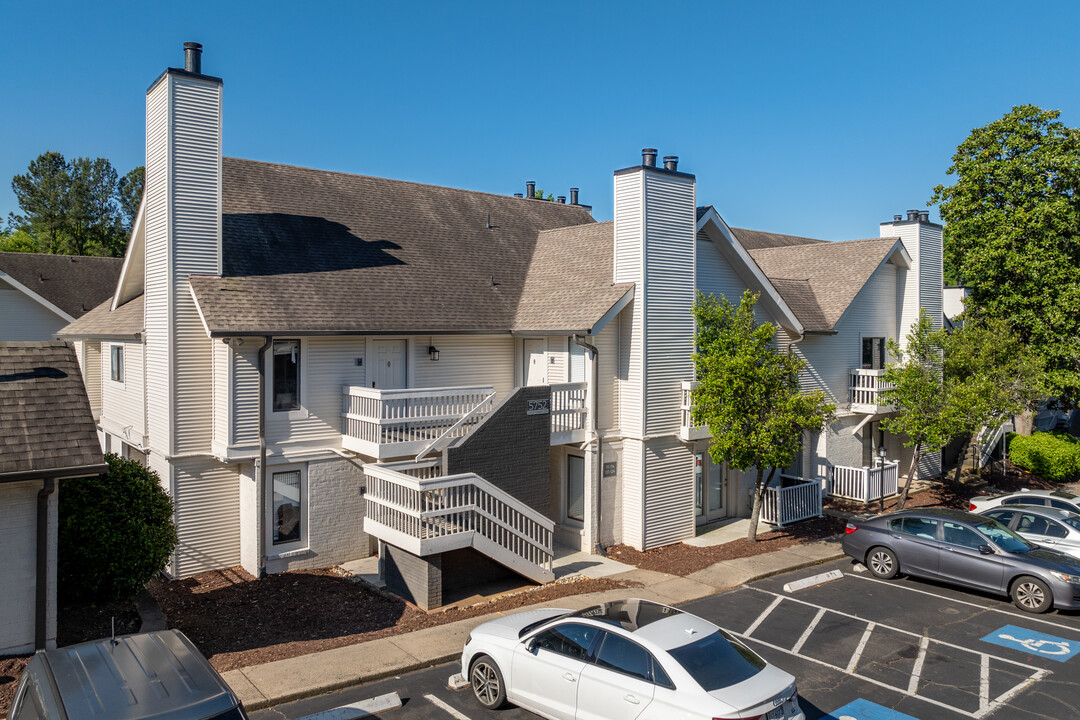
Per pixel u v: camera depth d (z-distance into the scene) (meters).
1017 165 28.77
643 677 8.48
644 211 18.66
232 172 20.78
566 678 9.14
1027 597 14.56
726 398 17.66
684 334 19.67
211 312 15.42
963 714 10.25
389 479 14.95
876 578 16.78
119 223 85.31
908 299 27.45
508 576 16.55
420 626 13.25
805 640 12.92
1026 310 29.06
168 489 15.99
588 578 16.53
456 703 10.35
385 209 22.80
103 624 12.26
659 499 19.30
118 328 19.42
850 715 10.20
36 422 11.12
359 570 16.86
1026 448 30.08
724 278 21.61
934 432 22.09
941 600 15.20
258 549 16.14
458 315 19.31
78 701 6.42
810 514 22.19
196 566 16.33
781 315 22.42
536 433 17.45
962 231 31.11
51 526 10.83
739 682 8.16
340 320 16.97
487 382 20.66
